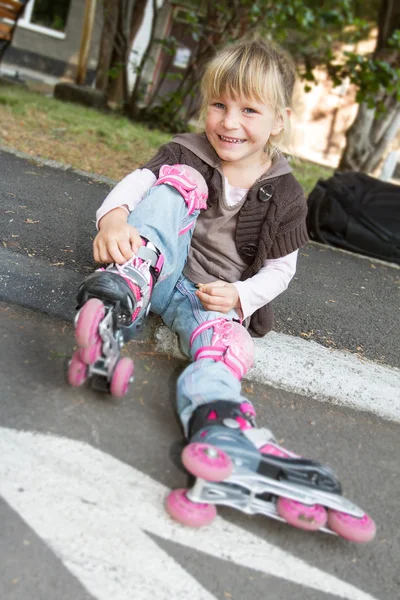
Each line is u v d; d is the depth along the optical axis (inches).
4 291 85.0
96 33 498.9
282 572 54.3
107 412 67.4
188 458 53.4
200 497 55.4
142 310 69.4
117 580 48.8
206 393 63.7
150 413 69.6
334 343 98.5
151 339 83.4
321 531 60.2
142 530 54.1
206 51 292.0
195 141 80.1
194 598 49.2
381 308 125.3
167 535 54.4
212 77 75.1
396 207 168.7
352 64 272.2
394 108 321.7
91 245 109.6
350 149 331.6
